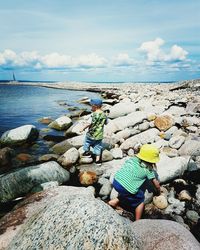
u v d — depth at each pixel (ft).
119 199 15.70
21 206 14.05
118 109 40.40
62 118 40.11
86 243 7.52
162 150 25.57
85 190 15.60
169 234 10.41
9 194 18.42
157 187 15.28
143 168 14.56
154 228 10.94
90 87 180.04
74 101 86.99
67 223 8.00
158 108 40.34
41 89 179.93
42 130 38.68
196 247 9.85
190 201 17.31
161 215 15.99
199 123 32.19
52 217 8.36
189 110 40.78
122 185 14.78
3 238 11.27
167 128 30.35
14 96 109.19
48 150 29.60
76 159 23.97
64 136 35.37
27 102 82.84
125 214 15.71
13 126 43.91
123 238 7.80
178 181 19.40
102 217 8.07
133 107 40.70
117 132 31.94
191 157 22.98
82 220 7.97
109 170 21.83
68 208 8.43
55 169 20.89
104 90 135.03
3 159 25.13
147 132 29.48
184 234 10.52
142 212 15.38
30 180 19.42
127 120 33.04
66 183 20.80
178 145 25.76
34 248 7.86
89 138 23.53
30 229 8.49
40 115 55.72
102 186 19.15
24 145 31.35
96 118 23.07
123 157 25.44
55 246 7.65
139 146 26.96
